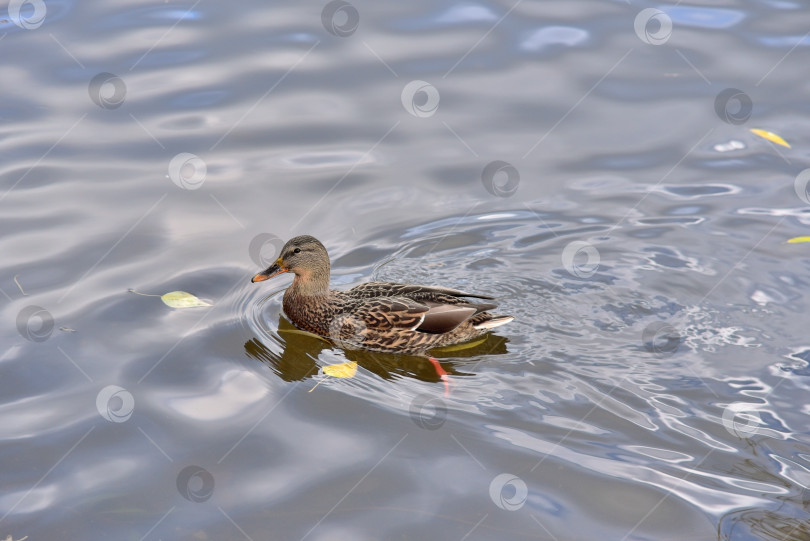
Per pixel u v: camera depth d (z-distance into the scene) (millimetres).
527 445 10055
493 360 11781
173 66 17984
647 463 9734
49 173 15102
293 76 17797
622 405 10719
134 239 13805
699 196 14875
